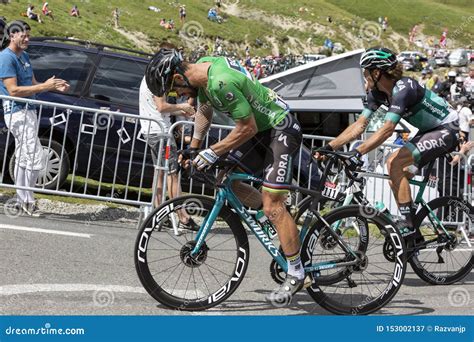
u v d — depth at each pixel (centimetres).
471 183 897
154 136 793
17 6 4500
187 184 905
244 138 470
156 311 488
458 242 650
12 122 776
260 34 7088
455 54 5309
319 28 7900
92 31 4725
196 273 540
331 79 1197
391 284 521
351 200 568
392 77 579
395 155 628
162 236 503
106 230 764
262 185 493
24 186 785
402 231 624
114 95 895
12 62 764
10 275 532
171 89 473
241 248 506
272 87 1208
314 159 541
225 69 461
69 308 475
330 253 523
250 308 516
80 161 877
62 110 867
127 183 822
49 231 709
